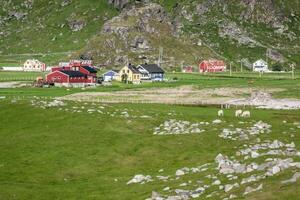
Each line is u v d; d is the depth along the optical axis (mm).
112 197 50781
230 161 56906
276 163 48750
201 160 62906
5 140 76562
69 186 56531
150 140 73750
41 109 93875
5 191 53812
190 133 76625
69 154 68750
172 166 62188
